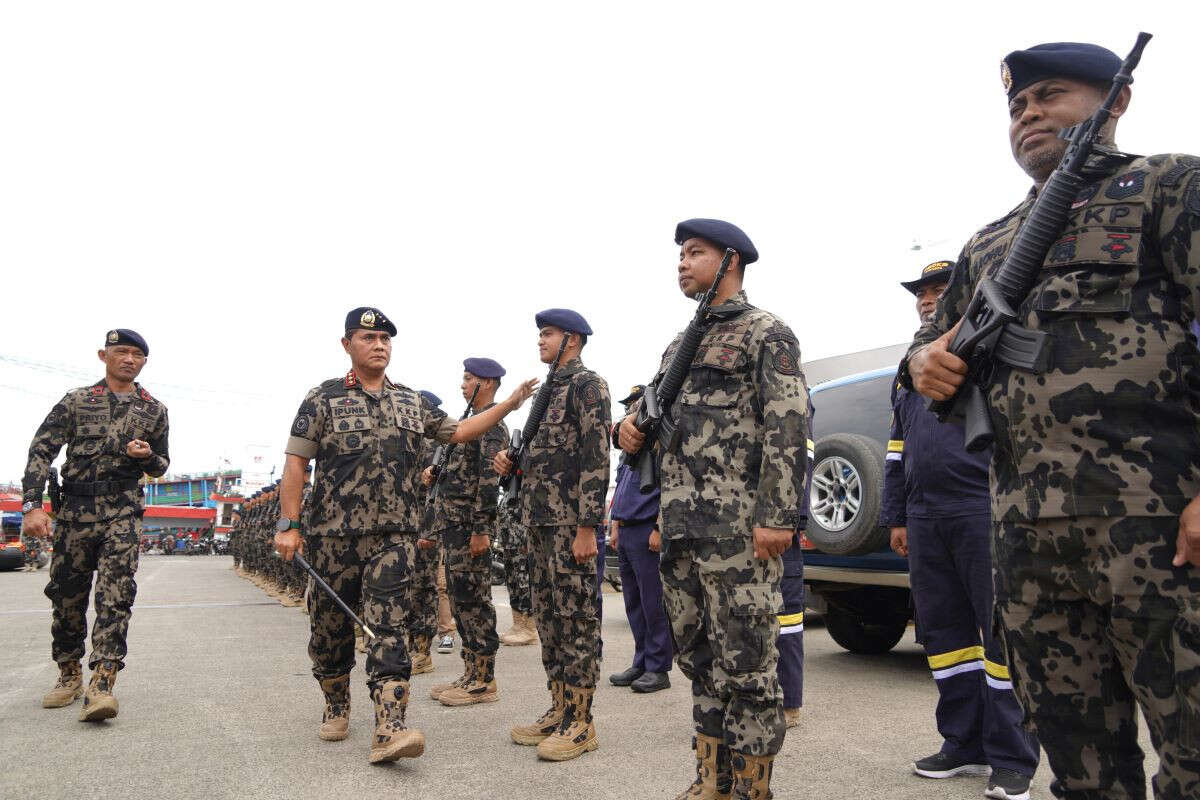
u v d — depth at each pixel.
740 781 2.54
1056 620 1.65
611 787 3.12
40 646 6.75
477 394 5.34
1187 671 1.44
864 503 5.05
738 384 2.72
